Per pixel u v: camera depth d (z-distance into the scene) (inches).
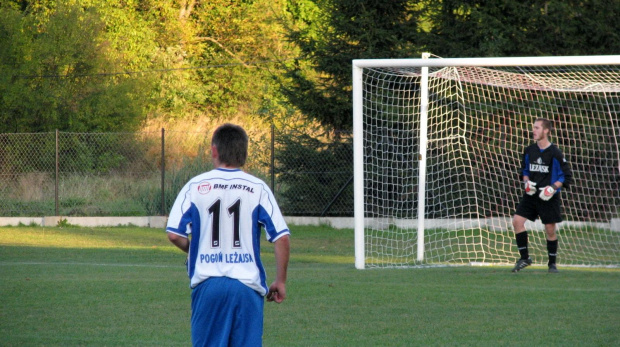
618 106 2381.9
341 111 2625.5
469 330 883.4
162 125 4178.2
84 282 1274.6
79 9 3838.6
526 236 1448.1
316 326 910.4
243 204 540.4
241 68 5068.9
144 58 4547.2
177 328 896.3
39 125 3516.2
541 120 1400.1
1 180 2805.1
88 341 820.0
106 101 3619.6
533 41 2591.0
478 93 2308.1
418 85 2472.9
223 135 557.0
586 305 1051.9
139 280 1305.4
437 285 1256.8
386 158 2436.0
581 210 2316.7
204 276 531.2
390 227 2477.9
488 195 2257.6
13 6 4247.0
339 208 2652.6
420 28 2689.5
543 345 802.8
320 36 2738.7
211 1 5167.3
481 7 2613.2
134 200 2834.6
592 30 2571.4
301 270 1496.1
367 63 1551.4
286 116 3085.6
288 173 2674.7
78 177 2871.6
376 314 987.3
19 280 1299.2
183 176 2861.7
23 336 842.8
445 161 2292.1
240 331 528.1
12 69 3538.4
